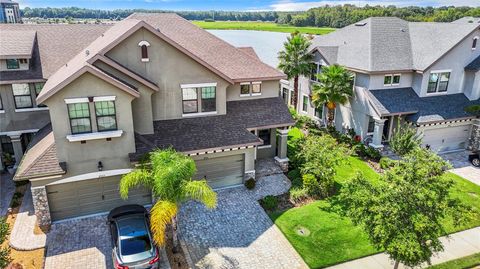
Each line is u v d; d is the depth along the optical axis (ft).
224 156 74.08
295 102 128.57
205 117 76.64
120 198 66.13
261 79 83.30
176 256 54.85
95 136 58.80
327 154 73.72
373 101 95.45
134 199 67.26
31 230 60.34
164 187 50.52
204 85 73.77
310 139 80.84
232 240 59.31
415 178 45.32
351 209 48.65
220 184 76.23
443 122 96.02
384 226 43.55
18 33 84.33
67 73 60.80
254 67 86.38
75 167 60.23
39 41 87.04
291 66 115.96
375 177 82.99
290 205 70.03
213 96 76.07
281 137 83.15
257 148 87.40
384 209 43.45
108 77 56.85
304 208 68.85
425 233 43.21
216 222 63.98
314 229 62.23
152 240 51.03
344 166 88.63
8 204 69.15
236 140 73.46
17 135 80.12
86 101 57.26
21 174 56.95
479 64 100.68
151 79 69.46
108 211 66.13
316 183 72.08
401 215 43.62
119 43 64.85
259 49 193.67
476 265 55.42
